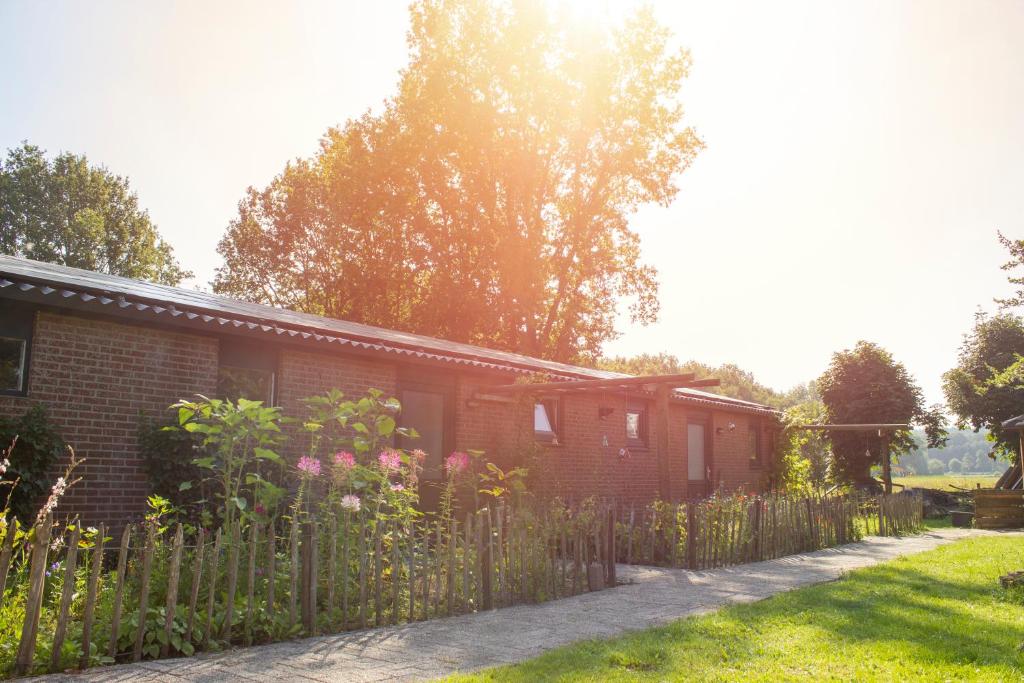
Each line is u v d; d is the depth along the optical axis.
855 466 30.20
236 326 9.57
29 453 7.78
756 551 12.62
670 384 12.69
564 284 34.34
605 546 9.77
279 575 6.63
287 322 10.44
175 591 5.87
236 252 38.84
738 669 5.36
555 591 8.77
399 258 34.53
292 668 5.41
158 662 5.52
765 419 25.27
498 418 14.43
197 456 8.98
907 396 29.94
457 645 6.21
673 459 20.33
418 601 7.60
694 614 7.55
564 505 10.69
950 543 15.27
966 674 5.26
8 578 5.99
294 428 10.61
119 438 8.89
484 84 31.77
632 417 19.05
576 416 16.81
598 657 5.66
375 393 9.96
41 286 8.00
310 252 38.34
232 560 6.18
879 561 12.36
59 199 47.69
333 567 6.83
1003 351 34.16
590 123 32.22
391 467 8.40
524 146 32.59
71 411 8.56
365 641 6.35
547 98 31.92
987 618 7.29
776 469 25.09
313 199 37.38
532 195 33.28
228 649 6.01
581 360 37.47
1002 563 11.53
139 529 8.48
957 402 34.38
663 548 11.90
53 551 6.84
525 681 4.97
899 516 18.20
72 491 8.44
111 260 49.25
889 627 6.82
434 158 31.92
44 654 5.25
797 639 6.32
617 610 7.91
